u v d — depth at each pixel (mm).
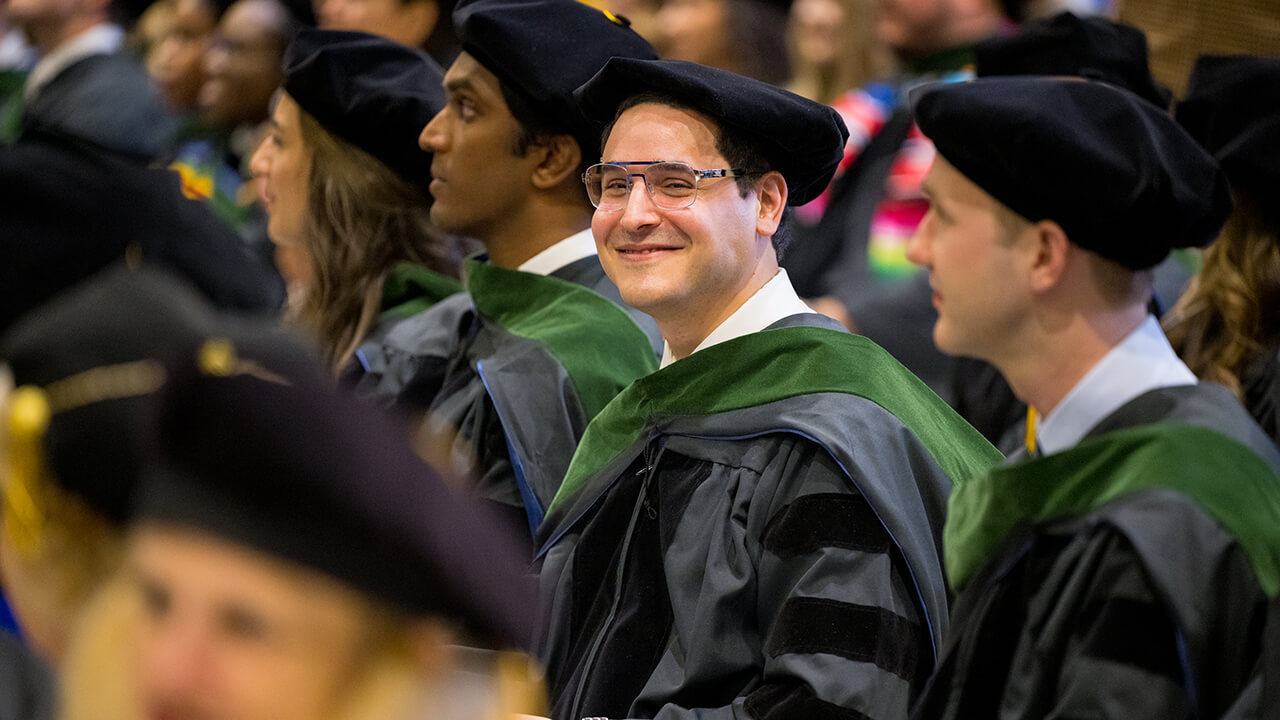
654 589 6250
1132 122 4707
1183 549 4410
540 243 8266
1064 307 4777
